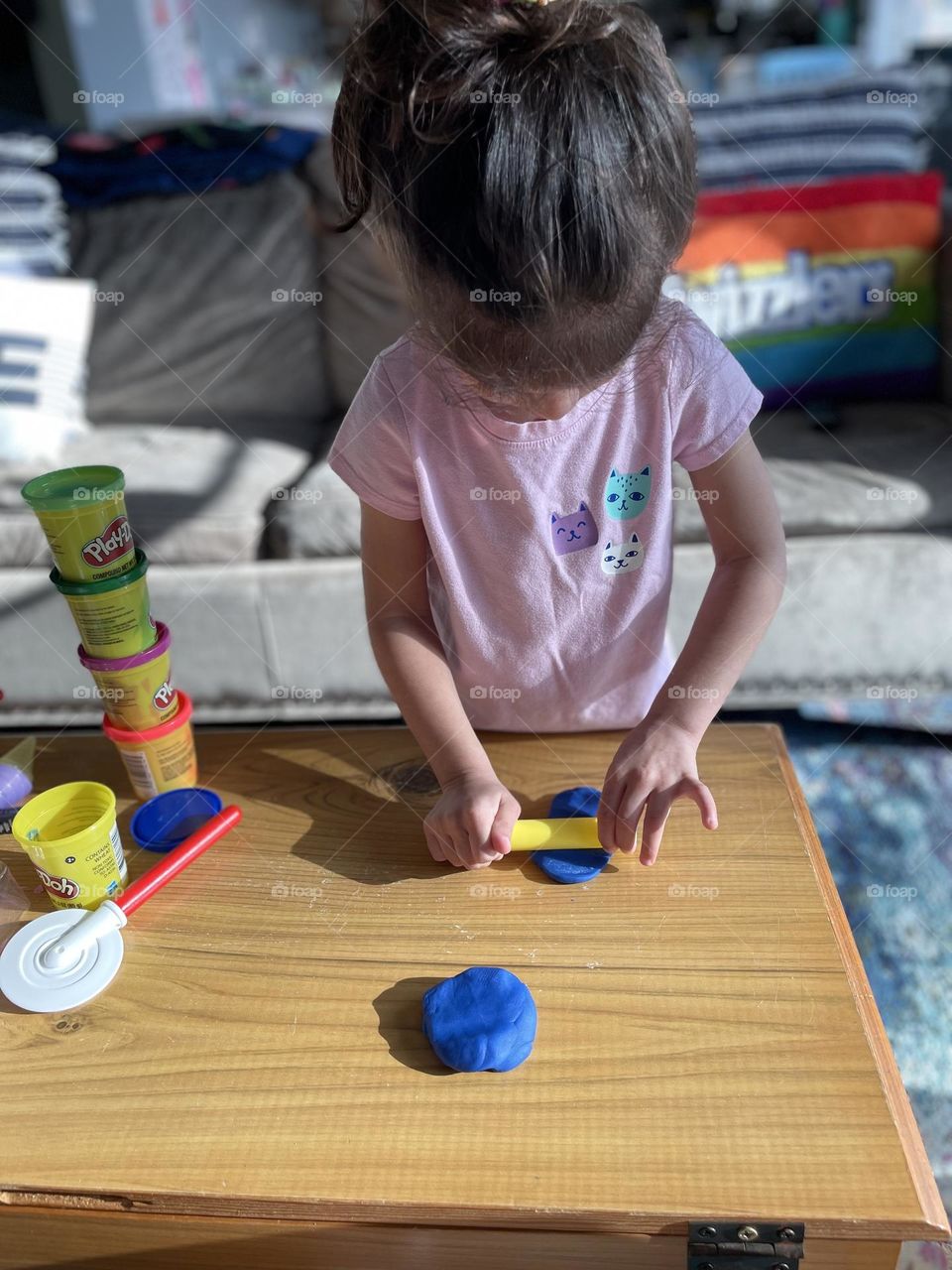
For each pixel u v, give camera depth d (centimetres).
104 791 76
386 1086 58
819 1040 59
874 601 153
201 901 72
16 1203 55
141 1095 59
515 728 97
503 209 56
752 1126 55
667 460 82
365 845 77
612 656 92
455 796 74
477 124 56
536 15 60
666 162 60
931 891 128
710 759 84
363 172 64
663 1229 51
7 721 174
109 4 327
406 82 59
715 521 85
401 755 88
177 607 162
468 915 70
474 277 58
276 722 171
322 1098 58
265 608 162
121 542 74
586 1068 58
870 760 154
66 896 72
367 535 87
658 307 70
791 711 167
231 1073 60
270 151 202
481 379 64
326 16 363
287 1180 54
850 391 180
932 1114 100
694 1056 59
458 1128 56
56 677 170
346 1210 53
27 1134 57
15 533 165
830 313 178
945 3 351
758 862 72
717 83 340
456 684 95
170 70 345
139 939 69
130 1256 58
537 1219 52
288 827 79
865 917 124
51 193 204
